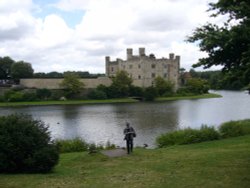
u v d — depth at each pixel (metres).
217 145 23.81
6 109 83.56
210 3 13.83
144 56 141.25
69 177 15.26
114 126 50.69
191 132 27.81
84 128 49.06
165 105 91.88
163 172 15.80
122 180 14.51
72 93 118.62
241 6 11.69
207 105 89.88
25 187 13.38
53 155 16.58
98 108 84.88
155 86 132.75
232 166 16.16
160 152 22.16
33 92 112.38
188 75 174.75
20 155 16.17
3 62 143.88
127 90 122.12
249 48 11.69
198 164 17.00
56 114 70.12
